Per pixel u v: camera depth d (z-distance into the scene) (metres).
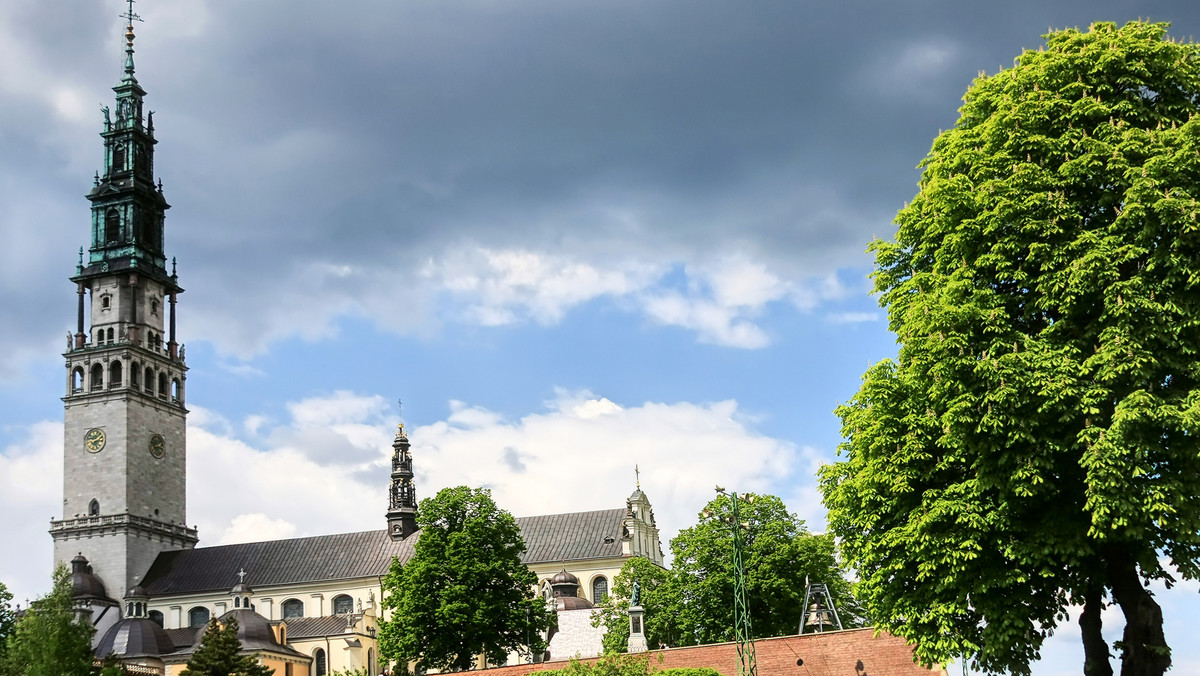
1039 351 41.22
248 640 147.50
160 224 196.00
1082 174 42.66
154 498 185.25
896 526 44.72
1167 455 39.41
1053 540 40.44
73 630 77.69
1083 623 42.56
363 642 157.00
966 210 44.88
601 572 167.25
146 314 190.25
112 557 178.25
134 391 183.88
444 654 94.06
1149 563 40.44
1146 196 40.69
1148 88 44.62
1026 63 46.78
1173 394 39.88
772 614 96.38
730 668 62.22
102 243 190.50
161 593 177.62
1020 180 43.25
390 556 177.25
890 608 45.56
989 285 44.25
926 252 47.06
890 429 44.00
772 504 100.75
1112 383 40.06
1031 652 42.28
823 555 98.50
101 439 182.75
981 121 47.78
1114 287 40.41
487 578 96.69
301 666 153.50
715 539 99.31
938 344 42.38
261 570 179.12
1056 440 40.53
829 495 47.62
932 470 43.12
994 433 40.69
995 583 41.50
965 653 42.59
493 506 100.69
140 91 196.50
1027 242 43.00
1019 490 40.38
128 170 191.50
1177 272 40.50
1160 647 40.09
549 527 174.75
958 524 42.19
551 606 147.25
